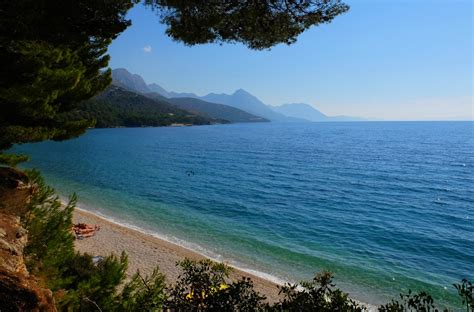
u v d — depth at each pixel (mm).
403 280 19797
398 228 29609
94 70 13148
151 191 42500
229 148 106438
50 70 9852
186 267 4473
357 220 31906
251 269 20219
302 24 7508
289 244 25156
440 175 58344
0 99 9555
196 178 53625
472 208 36656
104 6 7578
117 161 71188
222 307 3883
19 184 7383
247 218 31812
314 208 36125
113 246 21703
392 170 64062
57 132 11570
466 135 179500
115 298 6500
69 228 7594
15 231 6047
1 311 3707
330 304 3586
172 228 27578
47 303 4277
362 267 21453
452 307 17062
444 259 23062
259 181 52094
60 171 54594
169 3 7148
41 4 6832
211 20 7297
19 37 7629
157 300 6238
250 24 7398
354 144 125188
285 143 128625
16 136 10359
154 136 157500
